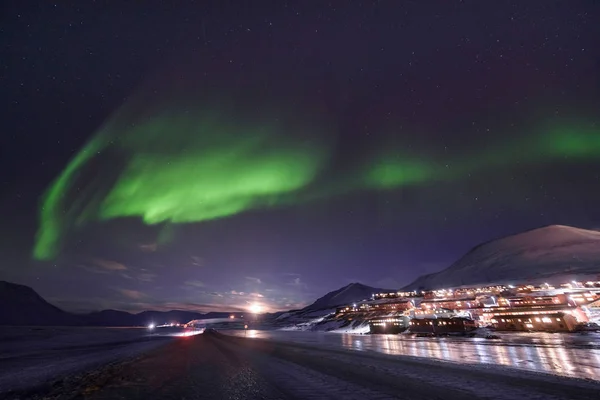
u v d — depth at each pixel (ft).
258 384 68.90
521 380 70.33
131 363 122.21
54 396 62.03
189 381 74.79
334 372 87.40
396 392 58.65
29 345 329.31
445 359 117.80
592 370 85.87
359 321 532.73
